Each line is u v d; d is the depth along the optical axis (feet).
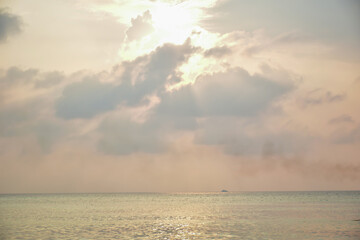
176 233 132.26
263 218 183.42
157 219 185.37
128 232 135.74
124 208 283.18
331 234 125.49
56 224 162.71
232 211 236.84
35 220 181.78
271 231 134.21
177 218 190.19
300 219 174.40
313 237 119.96
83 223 166.81
